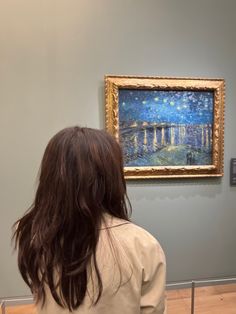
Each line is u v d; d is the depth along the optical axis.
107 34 2.33
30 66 2.26
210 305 2.09
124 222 0.76
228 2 2.49
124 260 0.71
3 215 2.31
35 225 0.74
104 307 0.70
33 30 2.24
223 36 2.50
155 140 2.43
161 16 2.39
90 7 2.30
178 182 2.52
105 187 0.74
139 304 0.73
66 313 0.72
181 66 2.45
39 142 2.31
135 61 2.38
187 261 2.58
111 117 2.33
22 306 1.91
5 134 2.27
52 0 2.25
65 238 0.71
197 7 2.45
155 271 0.75
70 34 2.29
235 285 2.34
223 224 2.62
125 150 2.39
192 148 2.49
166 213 2.52
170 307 2.03
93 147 0.75
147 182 2.47
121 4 2.33
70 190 0.72
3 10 2.20
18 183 2.31
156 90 2.40
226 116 2.55
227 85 2.53
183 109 2.45
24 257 0.76
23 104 2.28
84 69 2.32
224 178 2.59
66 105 2.32
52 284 0.71
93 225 0.71
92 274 0.69
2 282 2.35
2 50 2.22
